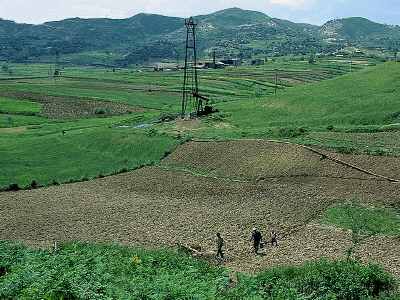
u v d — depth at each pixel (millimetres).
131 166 75375
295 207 52094
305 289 26156
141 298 22094
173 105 148000
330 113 90438
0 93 176125
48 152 89062
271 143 72188
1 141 100000
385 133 73875
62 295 21062
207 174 68500
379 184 55469
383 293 25906
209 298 22031
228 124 92688
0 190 67125
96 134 93812
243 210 52562
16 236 46844
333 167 61938
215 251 39812
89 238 45156
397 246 40094
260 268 35656
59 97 169750
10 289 22781
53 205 58406
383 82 103375
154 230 47125
